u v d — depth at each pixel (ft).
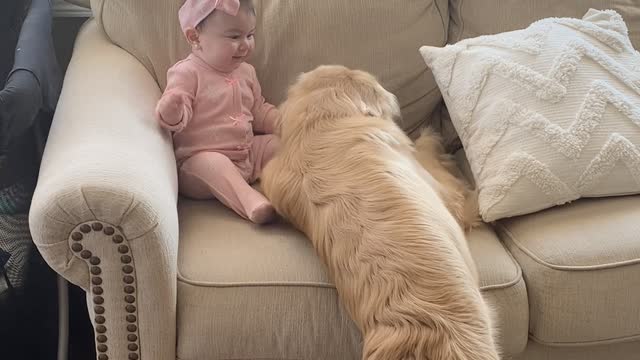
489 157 4.83
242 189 4.62
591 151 4.74
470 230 4.68
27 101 4.27
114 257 3.82
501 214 4.68
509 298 4.24
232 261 4.18
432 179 4.60
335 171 4.27
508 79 4.91
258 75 5.40
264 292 4.05
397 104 5.13
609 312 4.32
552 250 4.40
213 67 4.95
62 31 6.49
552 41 5.03
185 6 4.86
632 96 4.96
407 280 3.81
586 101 4.83
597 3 5.66
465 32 5.65
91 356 5.56
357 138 4.40
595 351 4.61
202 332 4.00
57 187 3.68
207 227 4.52
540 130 4.74
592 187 4.76
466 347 3.65
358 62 5.45
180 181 4.88
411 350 3.65
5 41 5.33
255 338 4.03
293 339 4.05
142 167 3.96
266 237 4.42
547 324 4.34
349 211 4.08
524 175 4.67
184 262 4.17
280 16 5.33
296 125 4.61
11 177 4.83
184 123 4.69
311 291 4.08
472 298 3.83
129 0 5.23
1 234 4.97
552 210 4.79
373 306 3.80
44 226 3.69
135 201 3.72
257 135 5.28
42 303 5.49
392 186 4.10
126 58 5.27
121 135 4.22
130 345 4.07
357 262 3.92
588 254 4.36
